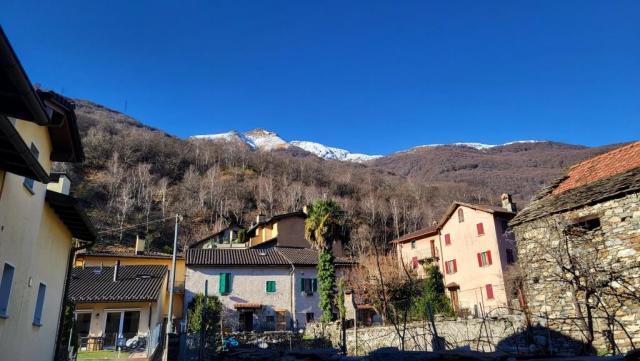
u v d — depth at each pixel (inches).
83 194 2679.6
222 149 4301.2
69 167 2965.1
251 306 1380.4
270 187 3361.2
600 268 434.9
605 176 497.4
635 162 487.5
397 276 1190.3
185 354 615.8
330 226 1247.5
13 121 345.7
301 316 1437.0
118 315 1116.5
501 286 1314.0
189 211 2851.9
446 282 1535.4
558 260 442.0
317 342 991.6
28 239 398.6
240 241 2162.9
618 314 420.5
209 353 554.3
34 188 403.9
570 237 478.6
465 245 1488.7
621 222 438.0
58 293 544.7
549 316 485.7
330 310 1166.3
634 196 432.1
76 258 1552.7
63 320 565.0
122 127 4190.5
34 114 228.5
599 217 458.0
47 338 510.0
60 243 533.0
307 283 1486.2
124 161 3324.3
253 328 1364.4
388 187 4025.6
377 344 815.1
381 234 2652.6
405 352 241.9
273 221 1937.7
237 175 3740.2
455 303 1441.9
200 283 1397.6
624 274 421.7
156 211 2765.7
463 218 1515.7
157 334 908.0
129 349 973.2
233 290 1412.4
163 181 3147.1
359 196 3553.2
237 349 467.2
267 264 1456.7
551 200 527.5
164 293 1310.3
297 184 3602.4
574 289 424.2
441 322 736.3
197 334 649.0
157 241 2395.4
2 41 175.9
